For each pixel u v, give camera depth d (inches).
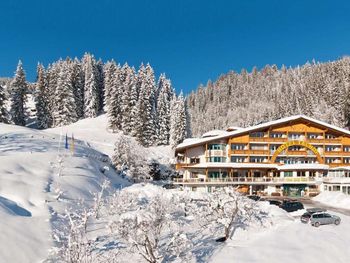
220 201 1145.4
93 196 1503.4
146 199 1553.9
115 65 4692.4
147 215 866.1
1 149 1994.3
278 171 2650.1
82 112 4677.7
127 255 933.2
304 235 1118.4
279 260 951.6
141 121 3641.7
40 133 2851.9
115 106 3981.3
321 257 978.1
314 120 2709.2
